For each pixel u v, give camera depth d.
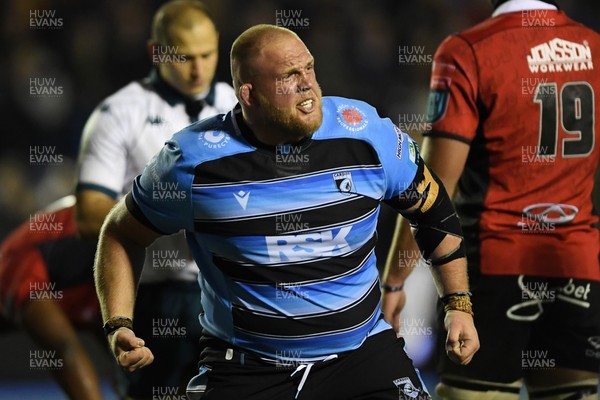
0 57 37.78
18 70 37.19
